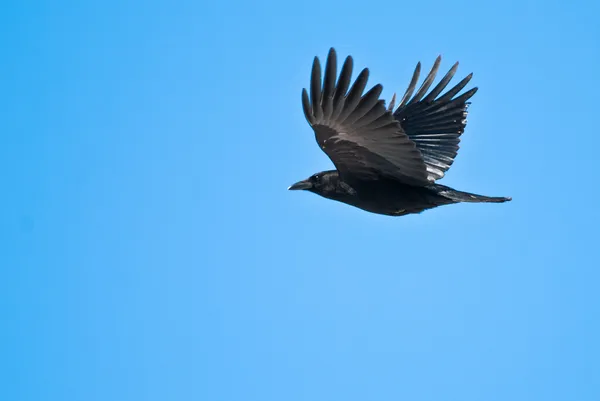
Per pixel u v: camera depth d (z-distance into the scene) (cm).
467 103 1555
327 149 1362
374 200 1478
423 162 1347
